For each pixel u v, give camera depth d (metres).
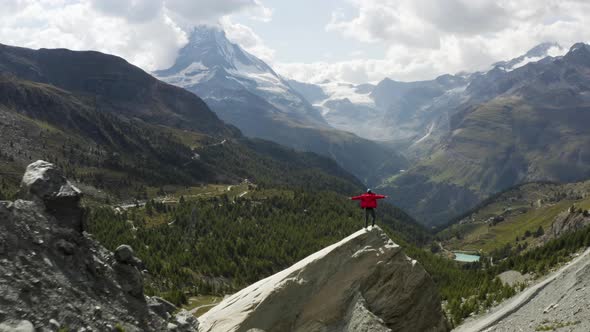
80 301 26.33
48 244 27.39
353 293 41.00
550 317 49.78
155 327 30.77
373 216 44.81
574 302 48.94
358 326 38.69
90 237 31.83
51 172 30.50
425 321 42.69
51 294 24.83
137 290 32.09
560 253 126.56
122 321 28.23
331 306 40.50
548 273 110.56
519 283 111.44
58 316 24.08
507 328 57.59
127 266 32.62
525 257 146.88
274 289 40.97
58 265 27.03
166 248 199.00
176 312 36.91
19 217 26.91
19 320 21.95
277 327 39.84
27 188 29.31
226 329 39.22
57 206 29.52
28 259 25.34
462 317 97.62
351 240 42.88
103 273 30.20
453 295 129.62
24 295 23.42
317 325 40.06
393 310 41.28
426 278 43.00
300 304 40.72
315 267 41.91
